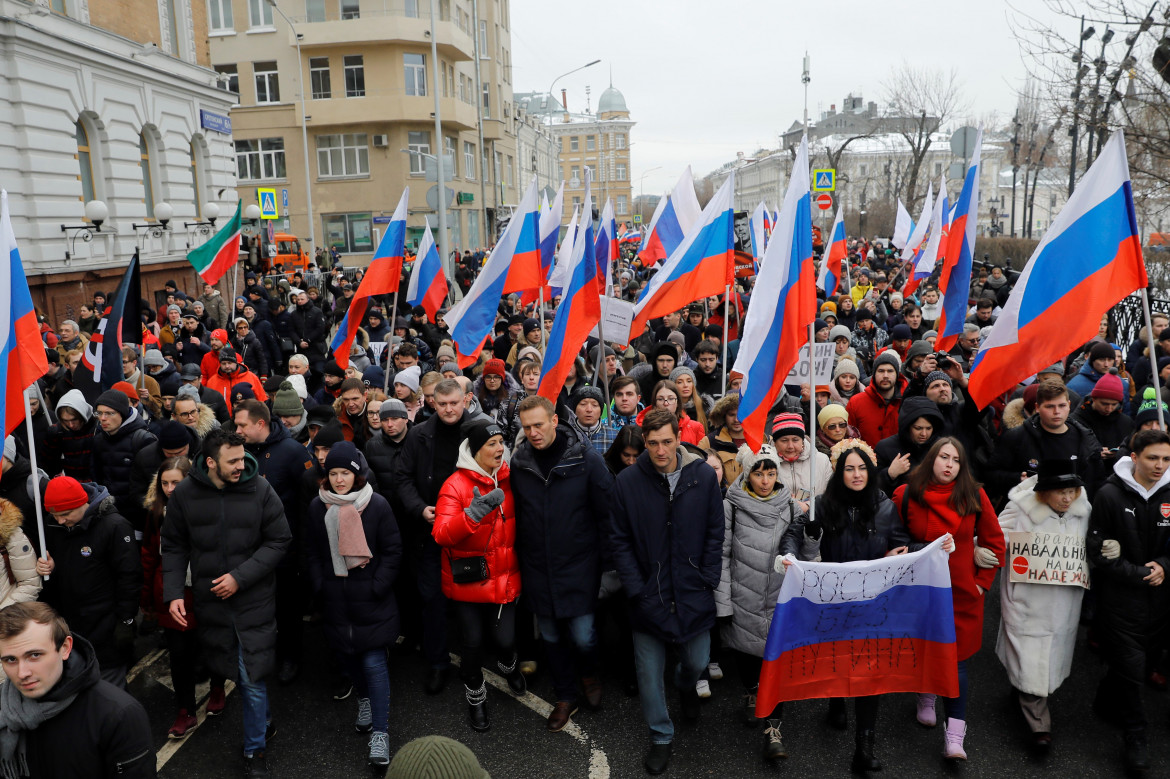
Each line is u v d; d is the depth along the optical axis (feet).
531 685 18.44
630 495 14.96
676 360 26.16
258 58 135.23
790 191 16.10
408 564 19.12
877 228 181.37
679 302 26.84
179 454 18.12
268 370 44.34
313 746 16.34
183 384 26.66
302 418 21.94
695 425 20.76
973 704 17.25
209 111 79.71
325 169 139.23
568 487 15.98
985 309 36.06
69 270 56.75
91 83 60.49
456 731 16.61
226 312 55.06
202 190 80.28
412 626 19.94
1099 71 39.01
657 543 14.85
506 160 196.13
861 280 58.08
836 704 16.38
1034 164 97.30
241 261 82.12
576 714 17.12
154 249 68.74
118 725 10.08
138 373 27.43
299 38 131.75
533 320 33.65
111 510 15.39
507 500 16.34
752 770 15.14
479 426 16.11
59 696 9.89
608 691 18.06
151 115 69.15
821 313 36.99
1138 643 14.88
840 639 14.79
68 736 10.00
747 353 16.20
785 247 16.12
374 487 19.20
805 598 14.56
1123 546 15.01
